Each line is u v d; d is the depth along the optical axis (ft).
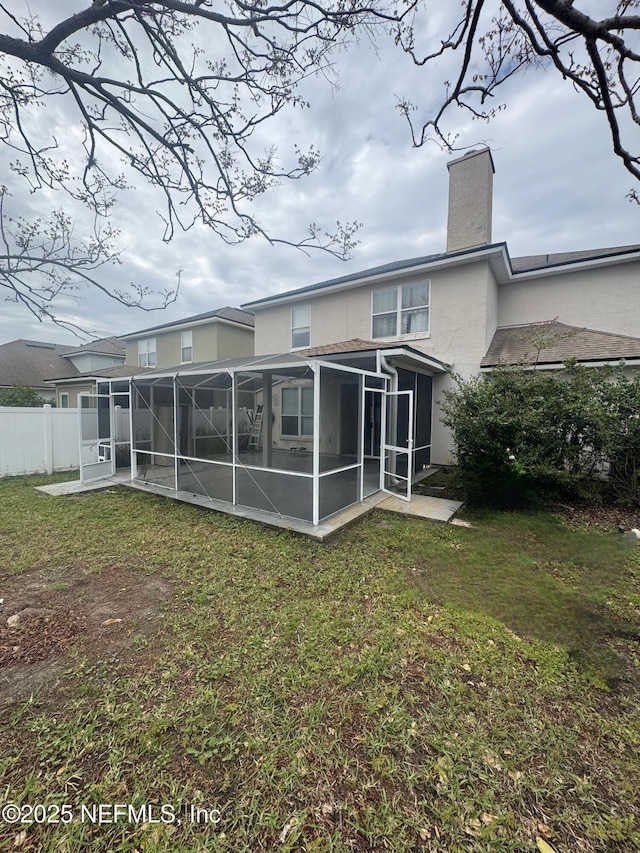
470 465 22.21
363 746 6.53
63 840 5.08
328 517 19.51
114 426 32.73
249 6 10.03
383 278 36.78
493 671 8.45
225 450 34.65
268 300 45.29
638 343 27.89
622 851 5.01
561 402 20.90
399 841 5.08
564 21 6.42
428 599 11.75
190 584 12.76
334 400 27.63
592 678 8.22
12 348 85.71
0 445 32.09
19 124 12.52
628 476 22.12
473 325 32.81
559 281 35.70
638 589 12.59
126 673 8.36
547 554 15.37
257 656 8.89
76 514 21.15
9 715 7.20
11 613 10.97
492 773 6.05
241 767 6.14
